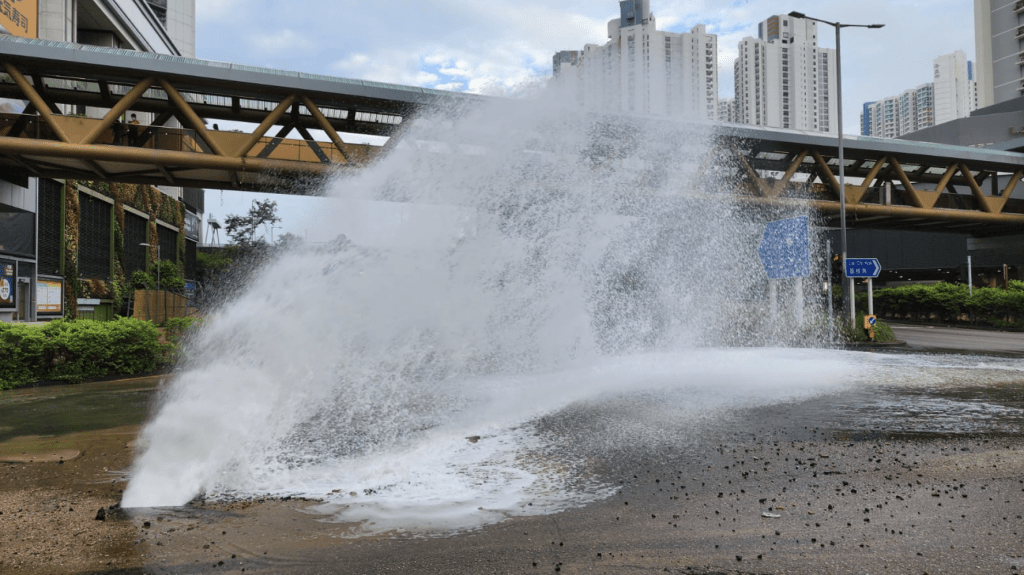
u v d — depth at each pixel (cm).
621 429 767
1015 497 510
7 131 1977
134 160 1927
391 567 377
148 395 1144
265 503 501
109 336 1429
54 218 3188
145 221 4684
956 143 5028
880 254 5572
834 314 2753
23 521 462
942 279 5219
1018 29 10456
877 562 382
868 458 633
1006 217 3416
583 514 473
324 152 2161
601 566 377
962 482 552
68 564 381
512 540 421
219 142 2097
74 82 2377
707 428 775
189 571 371
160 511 484
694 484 547
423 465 610
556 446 682
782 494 518
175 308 4072
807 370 1391
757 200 2652
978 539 419
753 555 393
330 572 370
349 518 466
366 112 2411
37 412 966
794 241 2441
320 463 616
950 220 3453
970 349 2158
